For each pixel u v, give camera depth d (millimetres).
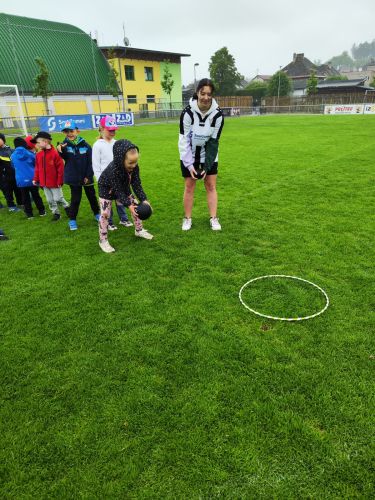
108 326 3195
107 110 38812
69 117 24156
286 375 2582
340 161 10328
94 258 4594
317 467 1970
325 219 5645
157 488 1895
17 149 6121
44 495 1882
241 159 11172
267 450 2062
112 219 5895
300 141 14984
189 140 4793
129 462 2025
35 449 2125
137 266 4312
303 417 2262
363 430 2166
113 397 2451
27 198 6379
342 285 3738
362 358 2725
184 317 3287
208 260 4379
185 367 2689
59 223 6105
